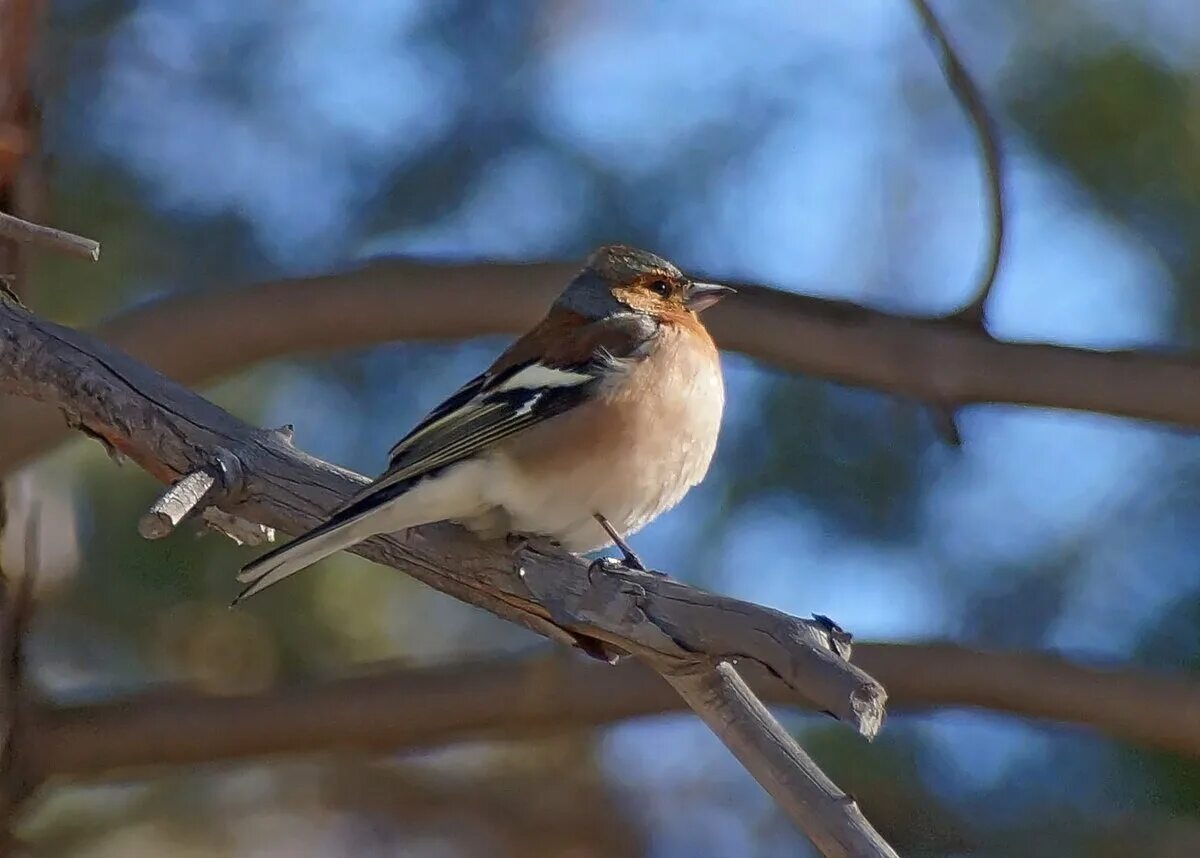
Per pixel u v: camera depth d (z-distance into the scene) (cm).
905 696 1170
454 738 1208
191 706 1193
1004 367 1150
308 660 1335
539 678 1194
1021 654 1162
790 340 1176
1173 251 1219
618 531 916
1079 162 1212
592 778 1414
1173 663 1231
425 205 1292
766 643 702
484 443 862
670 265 1012
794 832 1398
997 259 1141
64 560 1231
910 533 1241
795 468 1240
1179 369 1134
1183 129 1188
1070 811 1244
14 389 896
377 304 1177
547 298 1182
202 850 1373
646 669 1190
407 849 1402
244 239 1303
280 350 1185
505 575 826
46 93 1140
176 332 1162
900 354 1160
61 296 1271
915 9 1091
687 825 1402
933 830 1235
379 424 1306
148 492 1238
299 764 1398
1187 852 1211
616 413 881
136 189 1267
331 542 821
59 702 1195
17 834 1173
